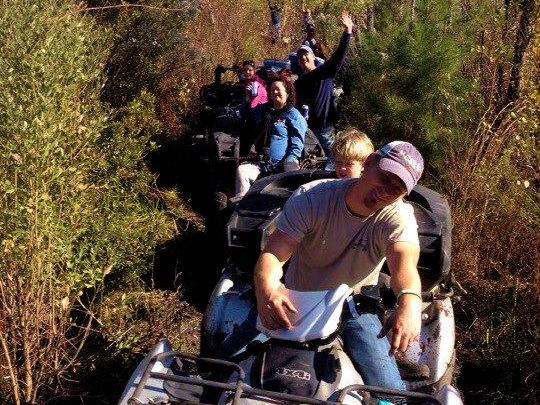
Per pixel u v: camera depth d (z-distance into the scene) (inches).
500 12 265.3
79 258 165.0
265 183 182.5
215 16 502.3
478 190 225.6
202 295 223.1
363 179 115.7
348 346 124.0
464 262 216.5
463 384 180.5
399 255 114.3
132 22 356.2
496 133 231.9
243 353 116.4
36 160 151.8
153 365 110.3
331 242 121.8
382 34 303.1
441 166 265.3
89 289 198.5
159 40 372.8
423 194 170.2
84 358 173.8
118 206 213.8
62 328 157.9
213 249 244.1
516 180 216.4
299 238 120.9
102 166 207.2
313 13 567.8
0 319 153.5
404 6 315.0
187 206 298.4
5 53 193.8
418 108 279.7
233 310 160.1
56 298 158.2
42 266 152.9
